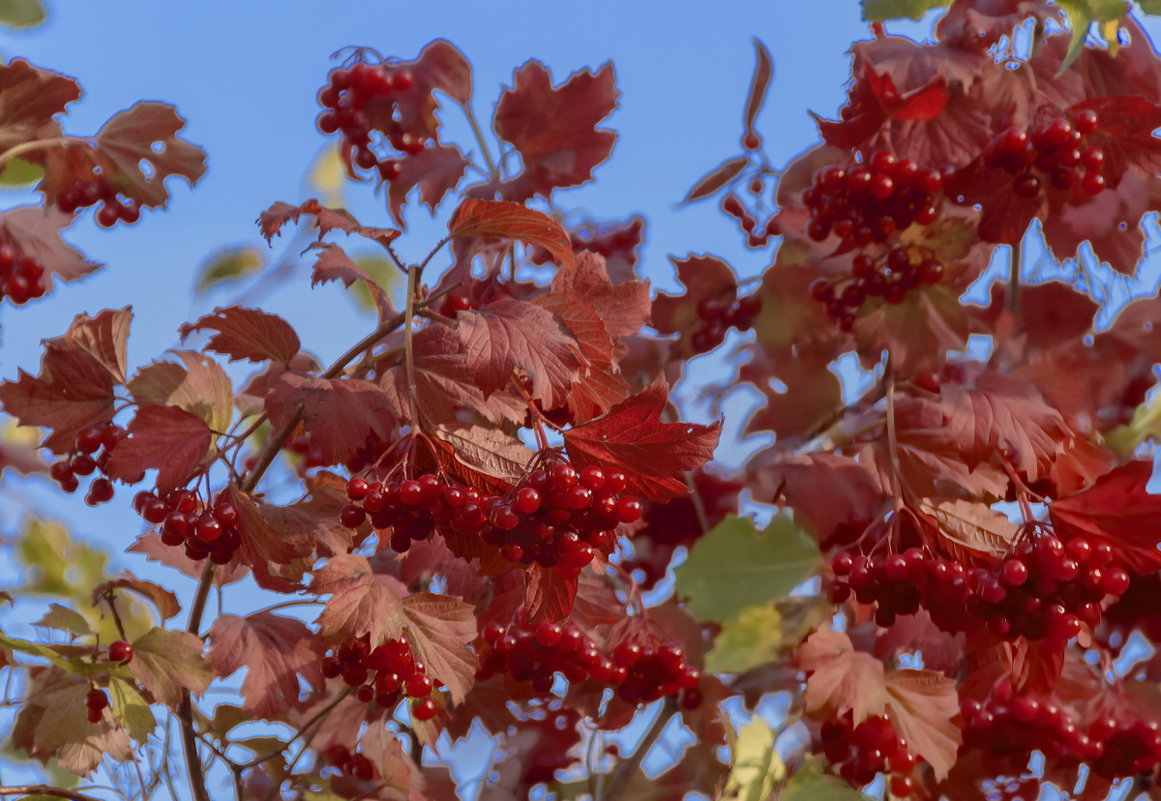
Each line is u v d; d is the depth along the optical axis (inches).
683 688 82.4
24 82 82.9
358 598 77.7
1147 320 86.8
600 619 81.7
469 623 77.9
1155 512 78.8
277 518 79.0
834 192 82.4
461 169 84.9
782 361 86.2
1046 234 84.5
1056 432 82.0
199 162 85.0
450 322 77.7
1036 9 82.6
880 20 83.3
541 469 76.4
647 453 76.4
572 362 76.5
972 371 84.5
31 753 82.7
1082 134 81.4
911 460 83.5
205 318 78.7
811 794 81.7
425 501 75.8
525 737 86.4
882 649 83.7
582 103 85.4
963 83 81.6
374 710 84.1
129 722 81.6
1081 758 82.9
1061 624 79.0
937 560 79.6
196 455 78.5
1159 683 84.9
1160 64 84.8
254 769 84.4
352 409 77.7
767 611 81.1
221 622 81.1
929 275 83.5
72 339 80.9
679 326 87.8
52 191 84.6
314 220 79.6
